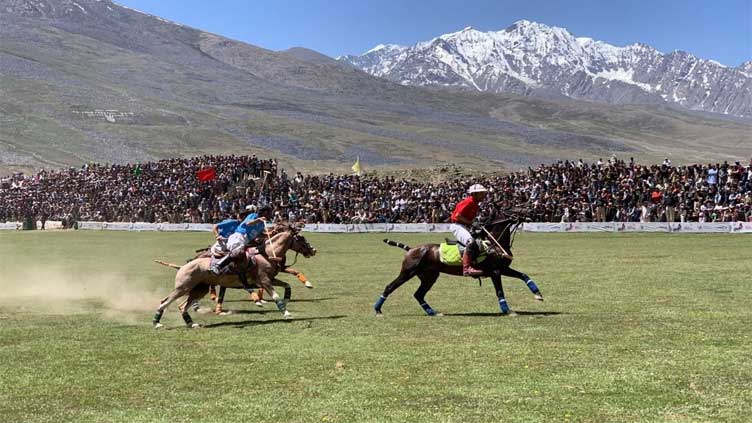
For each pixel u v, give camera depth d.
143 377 11.30
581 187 53.75
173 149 153.62
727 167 48.88
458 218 16.48
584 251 33.91
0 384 11.03
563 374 10.79
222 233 16.81
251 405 9.70
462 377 10.77
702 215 45.91
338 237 51.88
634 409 9.12
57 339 14.56
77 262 34.84
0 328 15.95
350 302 19.44
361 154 173.00
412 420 8.94
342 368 11.51
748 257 28.50
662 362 11.32
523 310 17.05
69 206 77.06
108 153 141.62
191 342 14.09
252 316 17.50
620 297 18.62
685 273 23.61
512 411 9.17
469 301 18.89
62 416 9.46
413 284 23.34
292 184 69.56
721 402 9.30
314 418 9.11
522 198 52.78
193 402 9.91
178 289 16.03
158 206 69.69
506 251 16.48
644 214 48.62
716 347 12.25
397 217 59.25
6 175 111.00
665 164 53.12
